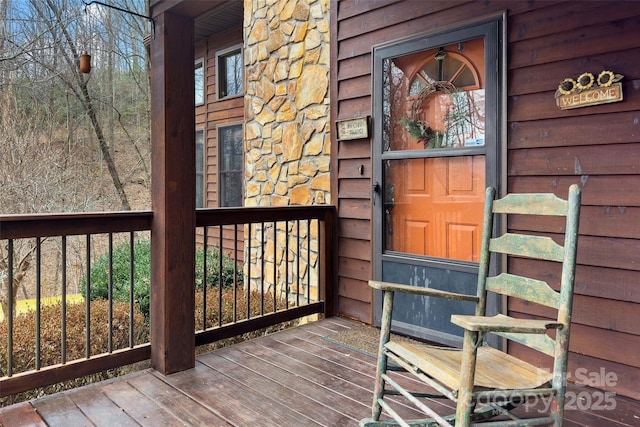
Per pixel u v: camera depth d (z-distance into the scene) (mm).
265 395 2271
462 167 2965
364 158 3553
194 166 2654
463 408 1451
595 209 2355
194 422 1992
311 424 1984
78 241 8727
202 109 8203
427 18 3092
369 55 3484
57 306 3943
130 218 2516
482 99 2855
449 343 3004
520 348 2682
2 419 2002
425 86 3148
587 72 2354
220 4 2387
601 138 2316
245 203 5340
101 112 10797
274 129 4848
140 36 11008
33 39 8930
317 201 4258
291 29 4594
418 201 3221
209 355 2842
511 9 2646
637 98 2199
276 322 3354
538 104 2551
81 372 2342
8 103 8062
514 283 1911
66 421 1991
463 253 2982
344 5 3678
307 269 4305
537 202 1848
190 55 2605
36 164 7852
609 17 2279
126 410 2102
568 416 2086
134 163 11391
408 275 3244
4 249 6641
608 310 2322
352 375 2529
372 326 3479
